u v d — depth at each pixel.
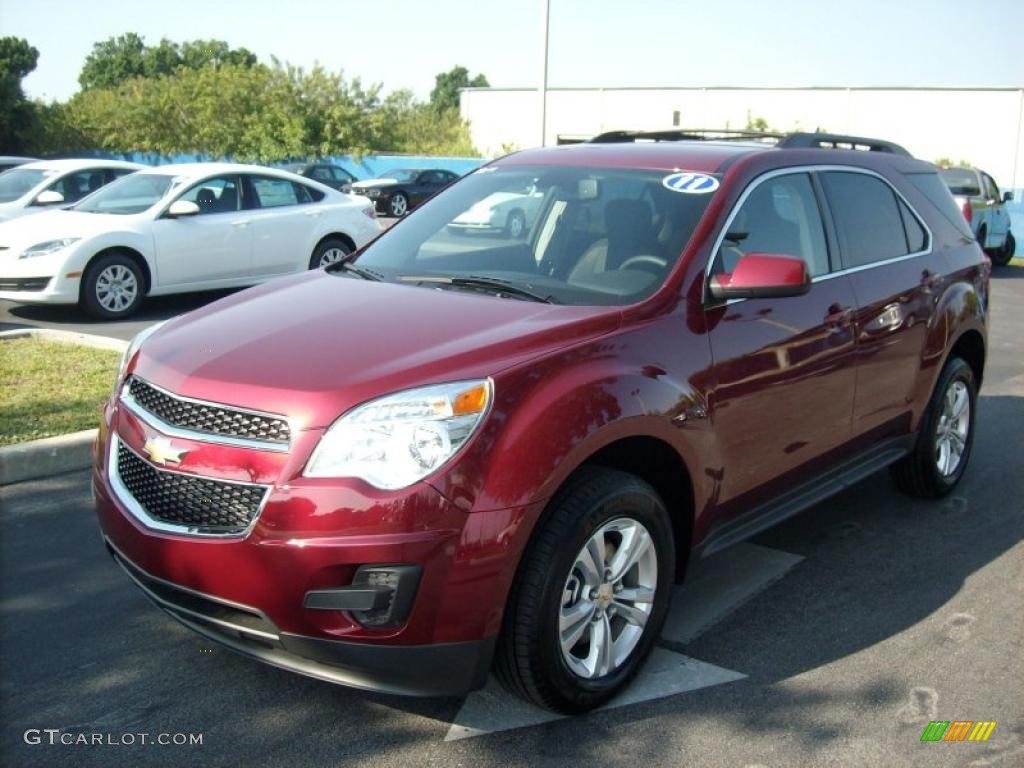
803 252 4.53
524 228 4.39
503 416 3.09
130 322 10.66
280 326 3.58
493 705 3.53
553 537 3.17
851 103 47.62
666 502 3.86
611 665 3.52
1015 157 44.44
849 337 4.59
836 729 3.46
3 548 4.72
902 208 5.43
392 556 2.92
